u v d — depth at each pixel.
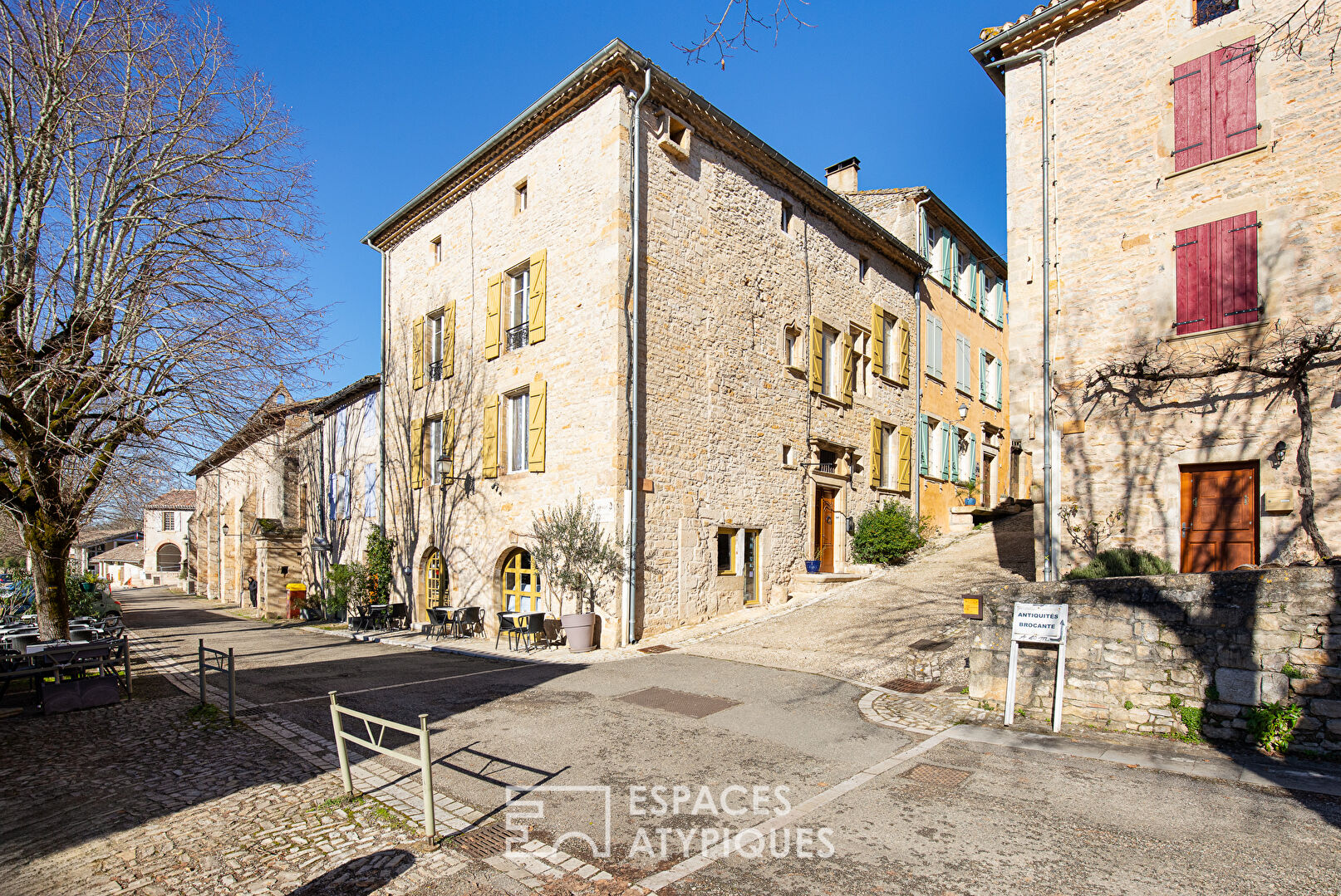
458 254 15.64
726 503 13.14
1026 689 6.70
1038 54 10.44
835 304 16.59
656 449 11.91
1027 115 10.58
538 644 11.79
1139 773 5.14
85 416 8.98
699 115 12.92
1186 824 4.29
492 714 7.21
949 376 21.16
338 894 3.66
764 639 10.73
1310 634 5.37
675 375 12.37
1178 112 9.27
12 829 4.54
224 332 9.20
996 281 24.92
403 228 17.41
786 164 14.73
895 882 3.66
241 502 29.78
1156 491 9.07
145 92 9.35
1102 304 9.69
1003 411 24.61
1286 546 8.09
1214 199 8.94
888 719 6.75
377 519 18.05
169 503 51.41
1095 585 6.36
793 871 3.80
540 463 12.54
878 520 15.84
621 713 7.10
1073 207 10.04
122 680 9.35
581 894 3.61
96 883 3.82
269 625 18.89
